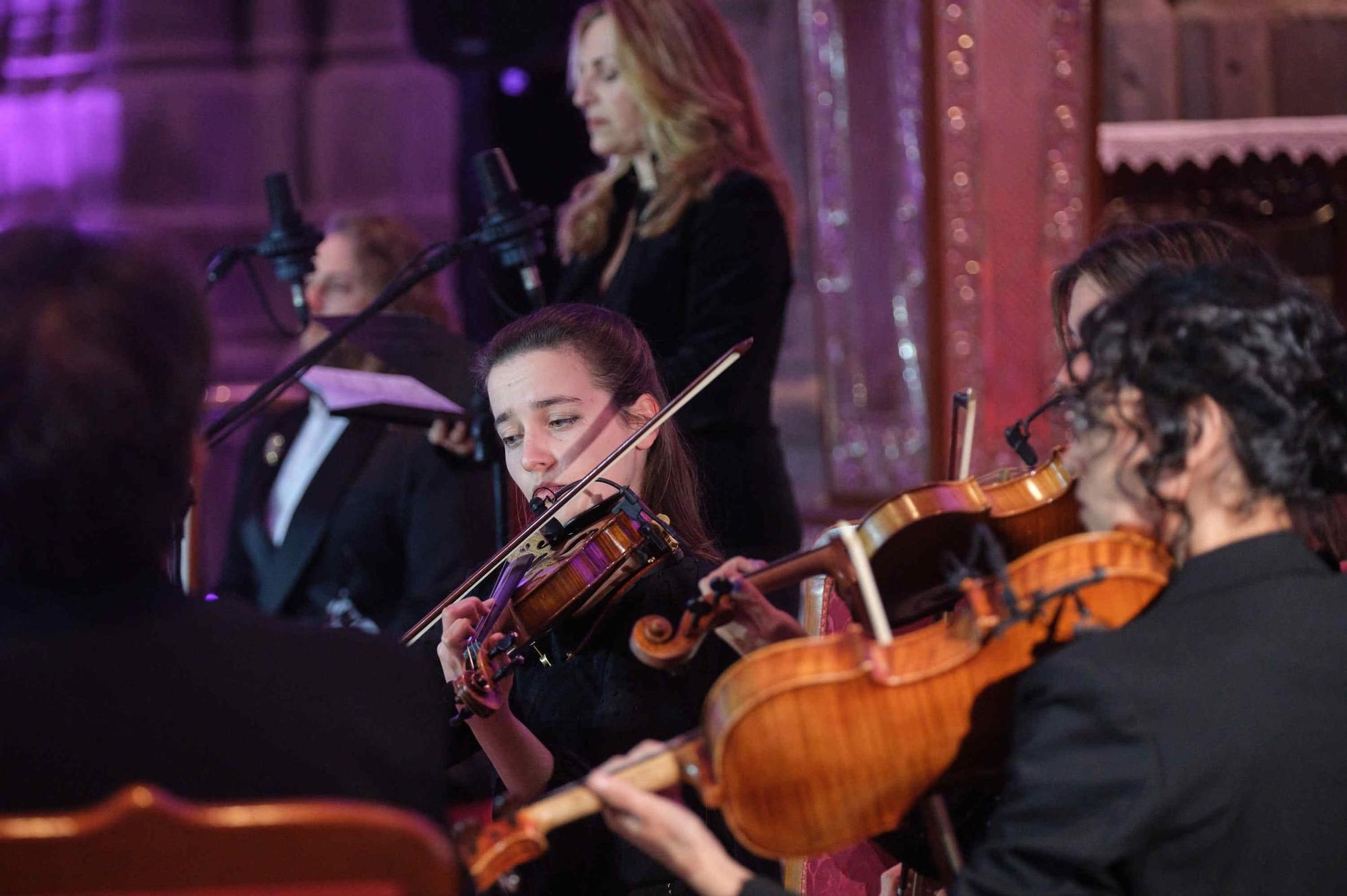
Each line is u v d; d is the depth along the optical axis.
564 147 16.42
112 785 2.99
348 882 2.77
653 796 3.47
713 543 6.31
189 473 3.30
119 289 3.13
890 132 13.25
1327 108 14.93
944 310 12.29
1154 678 3.34
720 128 7.99
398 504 8.75
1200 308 3.51
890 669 3.51
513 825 3.46
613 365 5.42
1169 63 14.87
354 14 17.39
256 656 3.24
